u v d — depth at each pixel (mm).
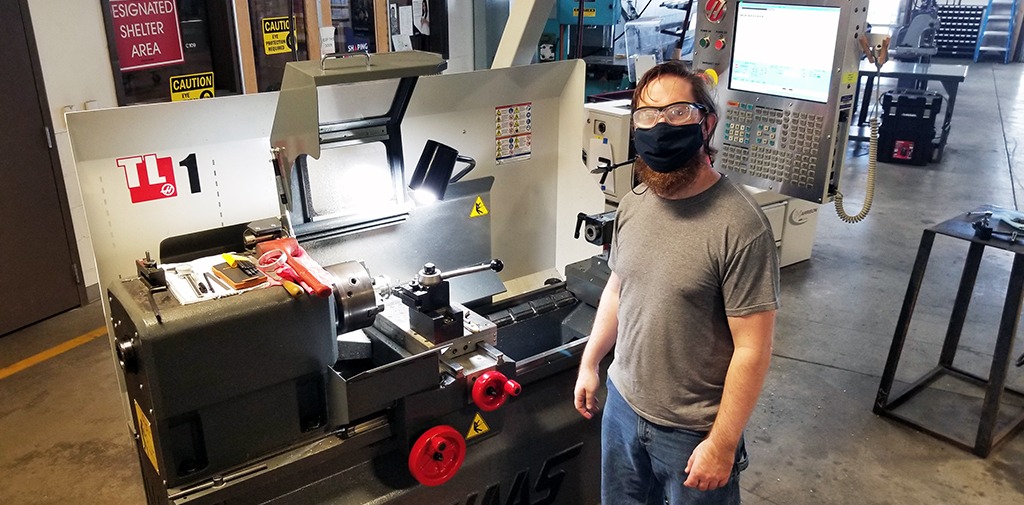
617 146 3104
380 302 1601
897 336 2615
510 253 2273
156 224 1574
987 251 4242
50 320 3395
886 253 4246
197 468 1336
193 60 3613
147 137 1503
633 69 4250
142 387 1307
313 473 1480
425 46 4535
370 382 1413
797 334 3326
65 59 3139
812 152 2070
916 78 5828
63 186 3305
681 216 1414
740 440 1493
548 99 2186
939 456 2494
